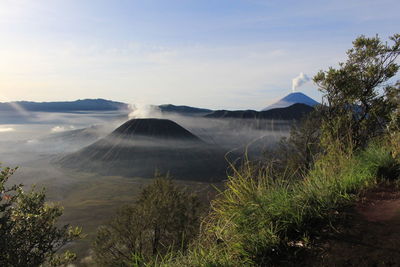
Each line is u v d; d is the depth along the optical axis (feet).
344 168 15.01
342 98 29.40
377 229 9.39
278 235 9.86
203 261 9.31
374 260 7.97
